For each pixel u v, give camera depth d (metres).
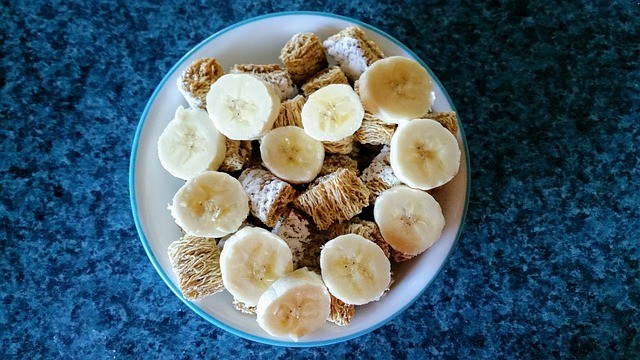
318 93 0.20
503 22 0.25
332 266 0.20
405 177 0.20
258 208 0.20
